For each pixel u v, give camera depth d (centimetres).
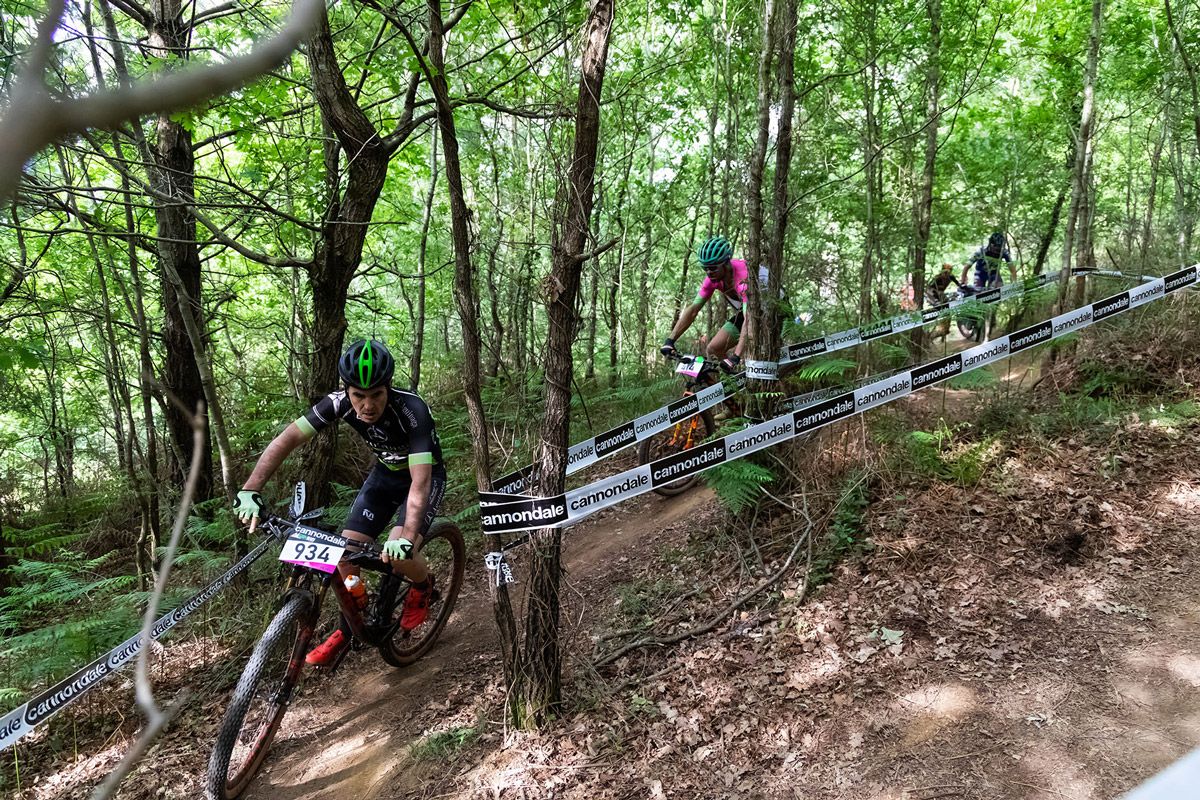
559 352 313
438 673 390
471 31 629
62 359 626
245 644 421
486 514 321
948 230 959
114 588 488
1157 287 531
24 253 475
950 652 326
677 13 704
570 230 304
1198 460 416
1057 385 524
